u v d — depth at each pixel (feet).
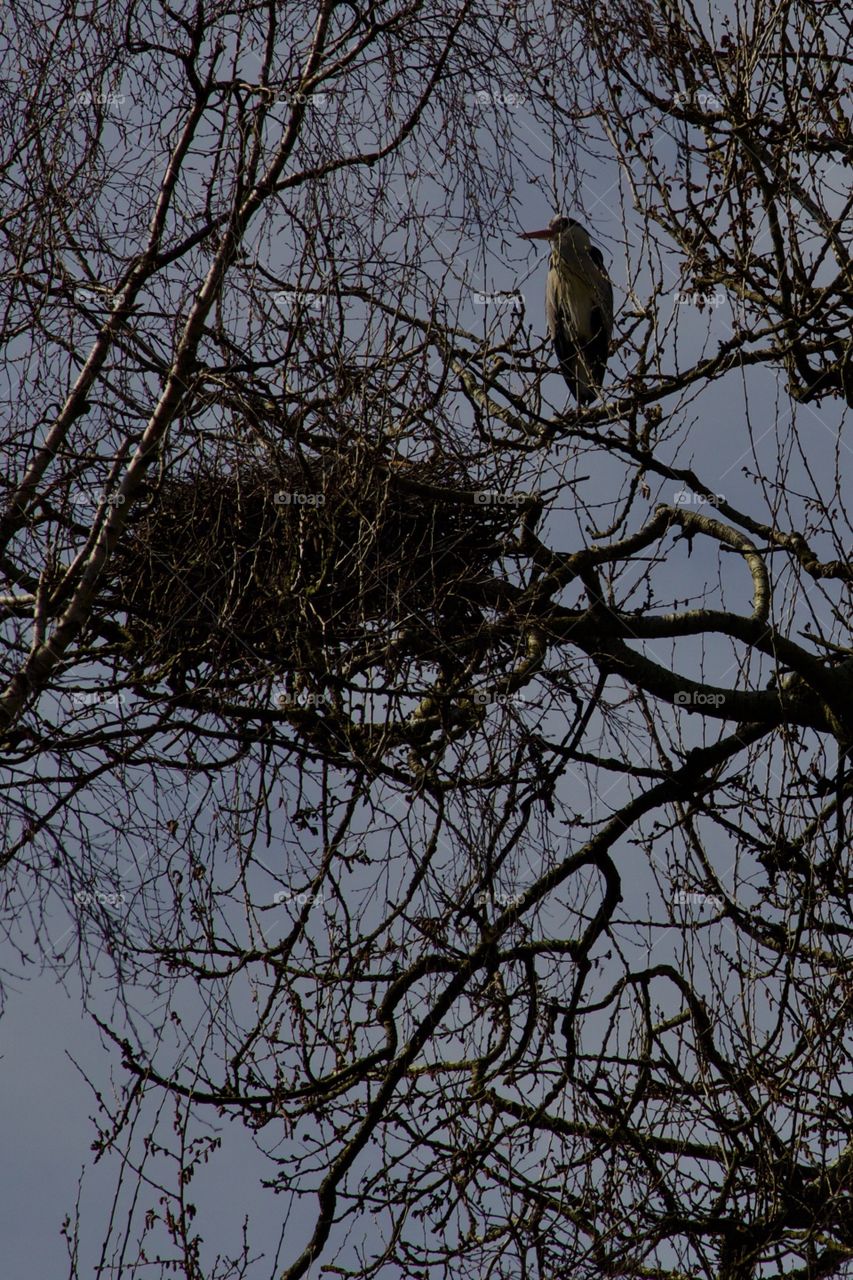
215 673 26.91
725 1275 28.68
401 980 31.50
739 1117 30.17
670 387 31.48
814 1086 28.84
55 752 25.76
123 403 26.78
